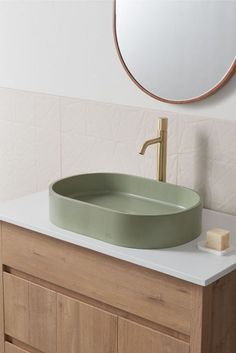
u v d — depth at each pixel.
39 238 2.28
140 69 2.48
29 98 2.89
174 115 2.46
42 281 2.33
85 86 2.69
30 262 2.33
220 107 2.35
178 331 1.99
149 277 2.02
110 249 2.07
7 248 2.39
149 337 2.06
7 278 2.42
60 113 2.79
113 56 2.58
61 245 2.22
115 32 2.51
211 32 2.28
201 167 2.43
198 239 2.16
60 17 2.70
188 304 1.95
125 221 2.07
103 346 2.18
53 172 2.87
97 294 2.16
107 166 2.69
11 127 2.99
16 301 2.41
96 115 2.68
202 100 2.38
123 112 2.60
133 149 2.60
